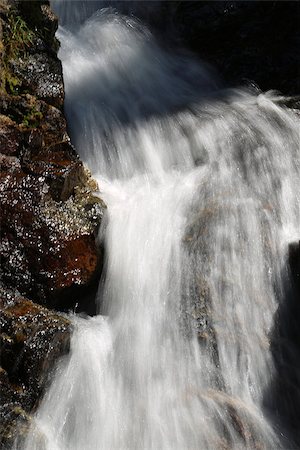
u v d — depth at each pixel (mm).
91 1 7828
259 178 4949
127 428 3748
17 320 3770
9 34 4824
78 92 6059
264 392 3979
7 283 4039
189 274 4199
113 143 5461
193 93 6504
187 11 7418
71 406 3738
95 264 4176
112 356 3965
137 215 4504
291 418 3949
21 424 3518
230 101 6160
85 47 6805
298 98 6023
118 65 6664
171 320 4102
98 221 4281
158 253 4324
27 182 4184
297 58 6605
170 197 4723
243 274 4262
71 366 3781
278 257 4359
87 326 4039
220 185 4809
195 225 4395
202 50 7055
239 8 7223
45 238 4070
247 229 4430
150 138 5520
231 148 5215
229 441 3691
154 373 3975
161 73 6707
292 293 4309
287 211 4773
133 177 5207
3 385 3588
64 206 4234
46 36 5336
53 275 4023
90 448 3691
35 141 4438
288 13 7074
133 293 4250
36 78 4844
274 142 5285
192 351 4000
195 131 5480
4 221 4082
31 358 3645
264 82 6508
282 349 4137
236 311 4145
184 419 3771
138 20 7469
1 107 4539
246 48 6867
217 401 3828
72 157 4555
